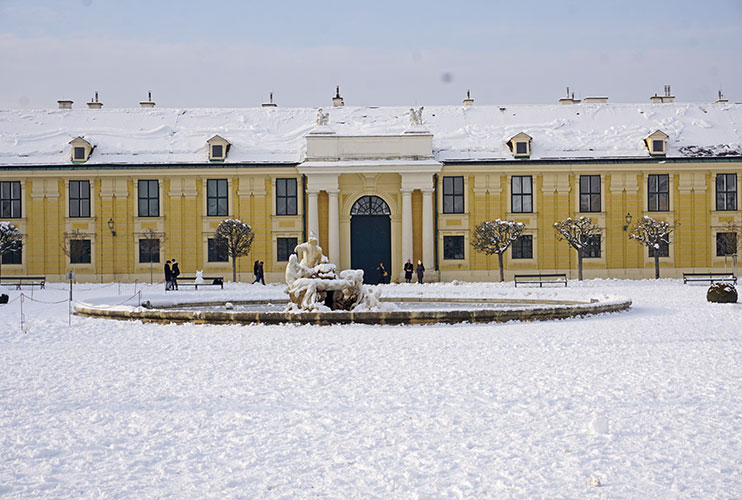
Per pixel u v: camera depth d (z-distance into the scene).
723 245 61.53
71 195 61.94
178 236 62.12
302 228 61.84
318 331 25.28
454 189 62.19
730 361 18.64
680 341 22.14
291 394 15.37
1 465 11.13
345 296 30.23
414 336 23.69
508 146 62.84
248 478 10.51
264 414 13.80
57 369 18.45
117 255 62.12
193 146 63.06
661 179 62.03
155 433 12.66
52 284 58.06
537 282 54.22
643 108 67.06
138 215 61.97
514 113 67.06
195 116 66.75
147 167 61.38
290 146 63.44
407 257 60.84
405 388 15.80
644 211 61.84
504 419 13.25
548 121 65.81
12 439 12.37
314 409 14.09
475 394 15.16
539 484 10.14
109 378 17.22
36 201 61.78
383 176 61.78
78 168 61.25
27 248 61.88
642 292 44.34
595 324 26.55
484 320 27.22
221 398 15.09
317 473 10.67
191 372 17.89
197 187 61.97
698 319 27.98
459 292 39.69
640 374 17.00
